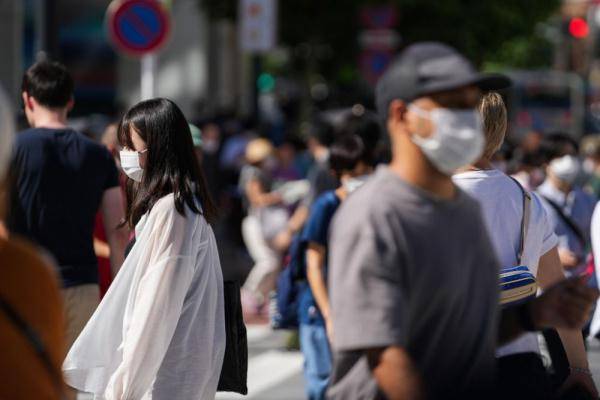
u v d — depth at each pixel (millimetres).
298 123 63094
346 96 63375
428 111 7699
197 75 62125
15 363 6270
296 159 38281
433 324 7789
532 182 23969
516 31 65688
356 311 7488
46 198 13703
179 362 11625
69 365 11727
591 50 91500
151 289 11391
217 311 12078
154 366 11430
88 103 57438
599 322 13148
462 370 7953
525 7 65625
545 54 90438
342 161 15227
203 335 11758
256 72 55938
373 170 15281
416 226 7641
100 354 11734
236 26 65875
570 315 8242
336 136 15398
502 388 9180
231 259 34000
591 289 8219
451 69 7672
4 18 49719
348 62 58281
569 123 88562
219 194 32344
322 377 15414
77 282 13852
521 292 10227
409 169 7793
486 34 64500
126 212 12281
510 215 10883
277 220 29938
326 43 57844
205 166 32125
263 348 25547
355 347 7480
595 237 13477
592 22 76000
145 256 11539
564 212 20266
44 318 6418
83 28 57312
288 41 57625
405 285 7641
